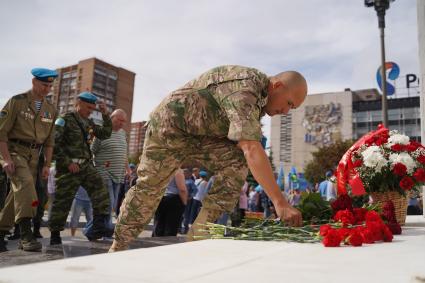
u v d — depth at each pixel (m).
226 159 2.90
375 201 3.63
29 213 3.52
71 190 4.58
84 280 1.00
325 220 2.83
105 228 4.54
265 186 2.28
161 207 5.76
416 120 77.00
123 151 6.00
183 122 2.75
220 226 2.48
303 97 2.72
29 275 1.03
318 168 47.06
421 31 5.39
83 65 97.56
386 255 1.64
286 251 1.72
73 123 4.70
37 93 4.16
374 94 91.12
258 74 2.65
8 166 3.69
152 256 1.46
